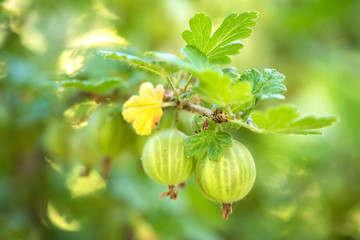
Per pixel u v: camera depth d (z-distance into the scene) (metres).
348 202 0.46
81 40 0.37
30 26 0.37
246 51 0.41
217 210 0.40
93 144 0.27
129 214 0.36
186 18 0.36
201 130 0.21
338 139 0.42
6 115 0.32
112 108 0.26
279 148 0.43
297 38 0.44
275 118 0.19
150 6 0.36
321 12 0.45
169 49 0.36
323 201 0.46
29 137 0.34
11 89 0.33
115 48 0.30
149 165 0.21
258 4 0.42
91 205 0.38
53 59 0.35
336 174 0.45
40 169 0.36
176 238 0.36
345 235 0.46
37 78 0.31
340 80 0.42
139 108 0.21
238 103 0.20
